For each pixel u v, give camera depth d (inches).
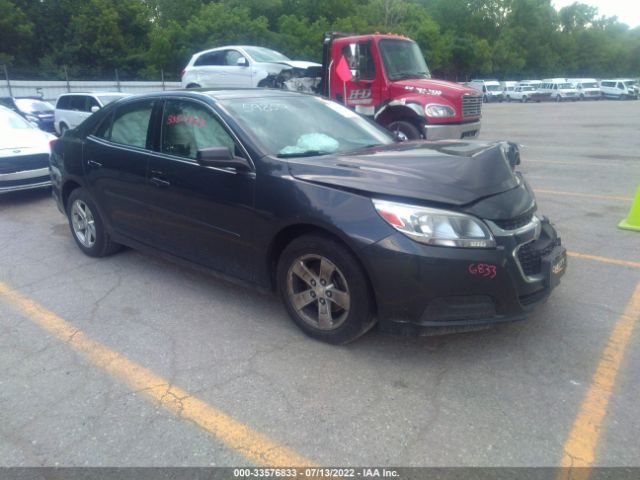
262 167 145.5
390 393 120.8
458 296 121.3
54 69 1455.5
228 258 157.9
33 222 281.1
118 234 197.8
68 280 193.3
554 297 169.6
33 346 145.7
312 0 2108.8
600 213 269.6
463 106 374.3
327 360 134.9
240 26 1533.0
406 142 176.2
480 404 116.3
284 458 101.6
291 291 145.4
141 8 1691.7
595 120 906.7
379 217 124.1
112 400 120.5
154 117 180.4
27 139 331.6
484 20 3211.1
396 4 2348.7
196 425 111.3
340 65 407.8
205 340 147.0
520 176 151.5
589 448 102.0
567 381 124.2
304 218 134.0
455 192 125.0
